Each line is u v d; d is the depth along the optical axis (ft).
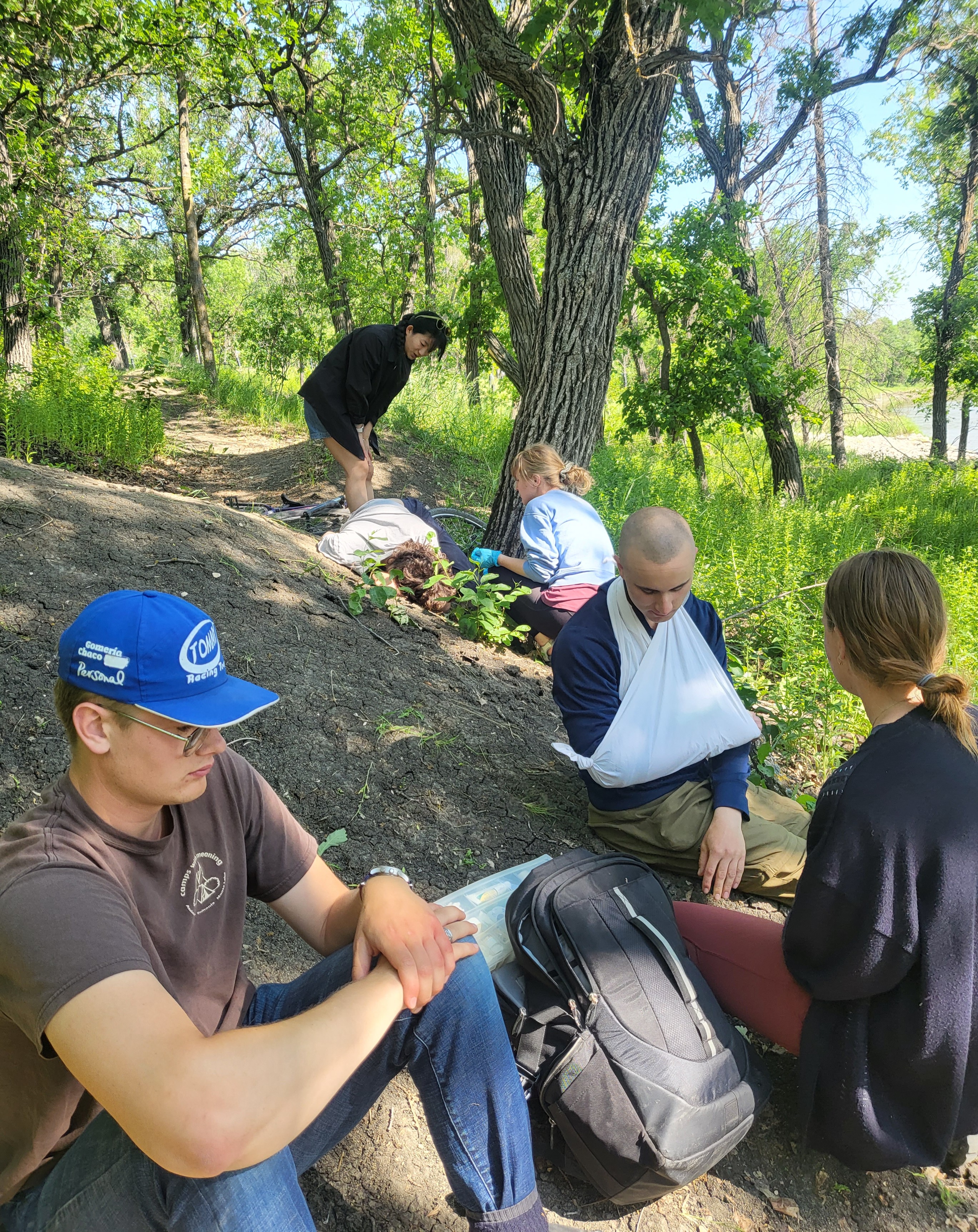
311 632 12.35
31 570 11.16
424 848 8.95
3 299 38.68
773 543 22.50
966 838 5.47
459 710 11.75
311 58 53.01
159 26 39.01
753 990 6.60
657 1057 5.76
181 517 14.37
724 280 40.29
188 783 4.15
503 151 22.02
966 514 35.27
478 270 41.19
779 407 41.83
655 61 11.93
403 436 36.35
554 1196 6.22
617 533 23.11
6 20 33.63
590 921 6.21
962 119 41.55
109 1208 4.04
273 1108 3.75
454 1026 4.86
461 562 16.17
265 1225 3.98
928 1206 6.48
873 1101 5.81
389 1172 6.08
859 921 5.60
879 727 6.21
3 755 8.36
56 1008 3.51
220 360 113.80
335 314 58.85
